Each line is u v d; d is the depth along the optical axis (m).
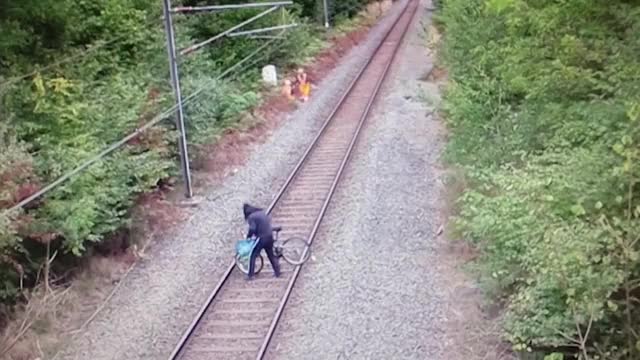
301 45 41.50
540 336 9.09
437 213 17.95
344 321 12.84
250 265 14.99
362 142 25.42
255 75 34.47
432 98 25.16
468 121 17.23
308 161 23.48
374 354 11.66
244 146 25.69
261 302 13.91
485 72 17.83
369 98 32.72
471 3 21.62
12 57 19.09
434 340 11.90
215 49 32.94
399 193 19.69
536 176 9.71
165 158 20.47
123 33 23.77
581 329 8.73
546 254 8.19
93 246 16.02
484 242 12.86
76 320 13.70
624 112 9.46
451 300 13.25
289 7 46.84
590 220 8.35
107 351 12.45
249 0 33.41
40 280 14.48
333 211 18.75
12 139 14.23
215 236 17.56
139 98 19.97
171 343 12.54
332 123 28.61
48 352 12.50
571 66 11.29
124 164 17.47
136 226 17.33
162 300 14.30
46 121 16.52
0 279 13.25
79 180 15.13
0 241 12.31
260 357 11.70
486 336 11.58
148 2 26.17
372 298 13.66
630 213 7.89
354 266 15.20
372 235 16.88
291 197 19.98
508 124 15.38
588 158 8.94
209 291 14.55
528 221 9.54
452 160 18.78
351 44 52.31
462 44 22.25
